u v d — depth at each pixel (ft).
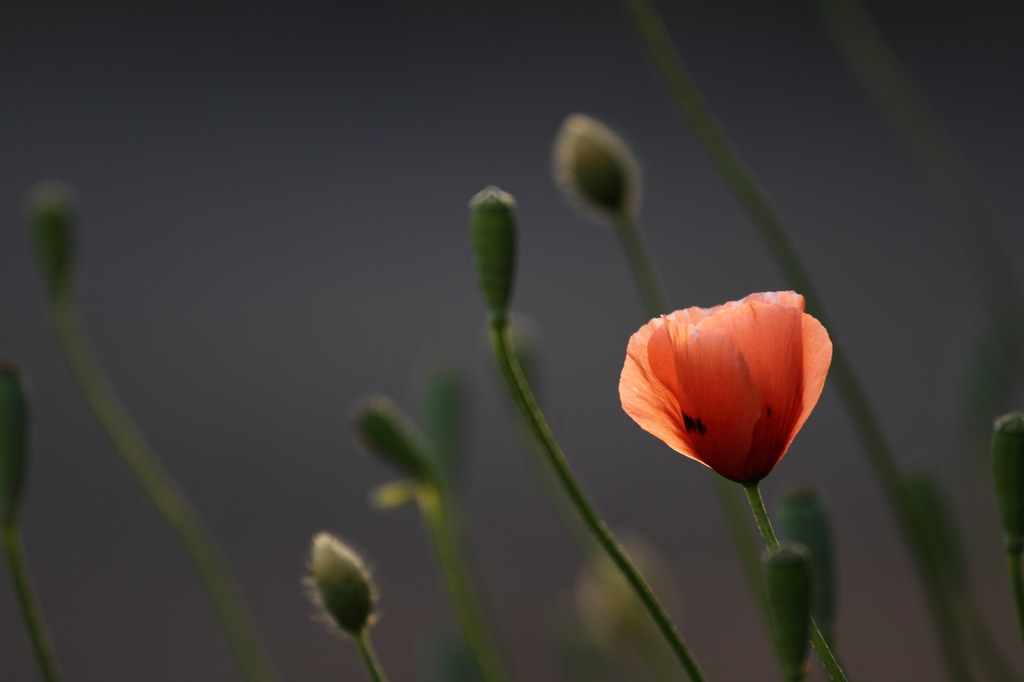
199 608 10.23
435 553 3.55
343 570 3.27
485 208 3.23
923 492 3.56
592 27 22.86
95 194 19.26
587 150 3.64
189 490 12.27
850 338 13.70
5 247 17.38
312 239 18.13
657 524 11.24
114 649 9.68
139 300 16.31
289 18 23.97
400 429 3.52
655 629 3.77
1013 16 20.59
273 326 15.64
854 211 17.65
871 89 4.10
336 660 9.23
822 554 3.35
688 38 22.85
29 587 3.41
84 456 12.74
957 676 3.55
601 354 14.46
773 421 3.18
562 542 11.05
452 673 3.72
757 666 8.64
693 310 3.21
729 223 17.60
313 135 21.36
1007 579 5.33
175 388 14.19
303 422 13.52
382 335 15.33
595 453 12.66
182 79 22.72
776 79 21.80
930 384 12.48
